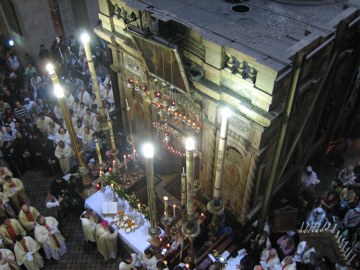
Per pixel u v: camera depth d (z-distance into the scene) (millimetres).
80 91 17094
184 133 11648
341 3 11602
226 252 11570
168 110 11297
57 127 15352
